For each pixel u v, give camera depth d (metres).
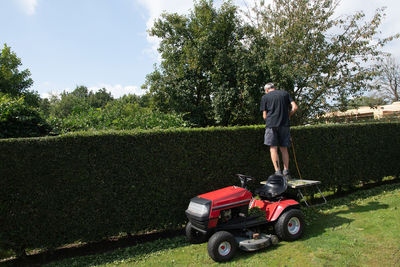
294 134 7.24
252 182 6.50
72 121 8.35
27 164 4.50
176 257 4.52
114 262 4.45
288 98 6.00
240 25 14.03
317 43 13.77
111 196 5.00
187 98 14.07
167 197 5.46
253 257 4.32
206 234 4.39
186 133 5.70
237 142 6.34
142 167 5.25
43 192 4.58
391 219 5.53
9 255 4.46
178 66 14.27
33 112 7.85
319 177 7.67
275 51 12.34
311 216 6.18
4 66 19.28
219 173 6.05
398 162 9.76
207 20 13.70
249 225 4.63
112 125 8.75
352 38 13.84
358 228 5.21
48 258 4.80
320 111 14.49
